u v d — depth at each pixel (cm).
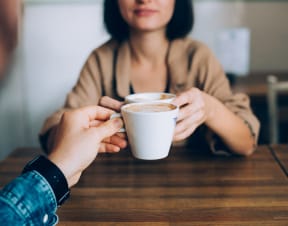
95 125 72
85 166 64
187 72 133
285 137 238
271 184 88
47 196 56
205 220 72
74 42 273
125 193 85
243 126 107
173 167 101
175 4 131
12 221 52
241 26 274
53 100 281
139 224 71
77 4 267
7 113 277
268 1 269
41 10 268
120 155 111
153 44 131
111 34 142
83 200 82
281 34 275
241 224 70
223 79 132
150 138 71
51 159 60
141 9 121
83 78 138
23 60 274
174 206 78
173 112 71
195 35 277
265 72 274
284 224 70
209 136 110
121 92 133
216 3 271
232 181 91
